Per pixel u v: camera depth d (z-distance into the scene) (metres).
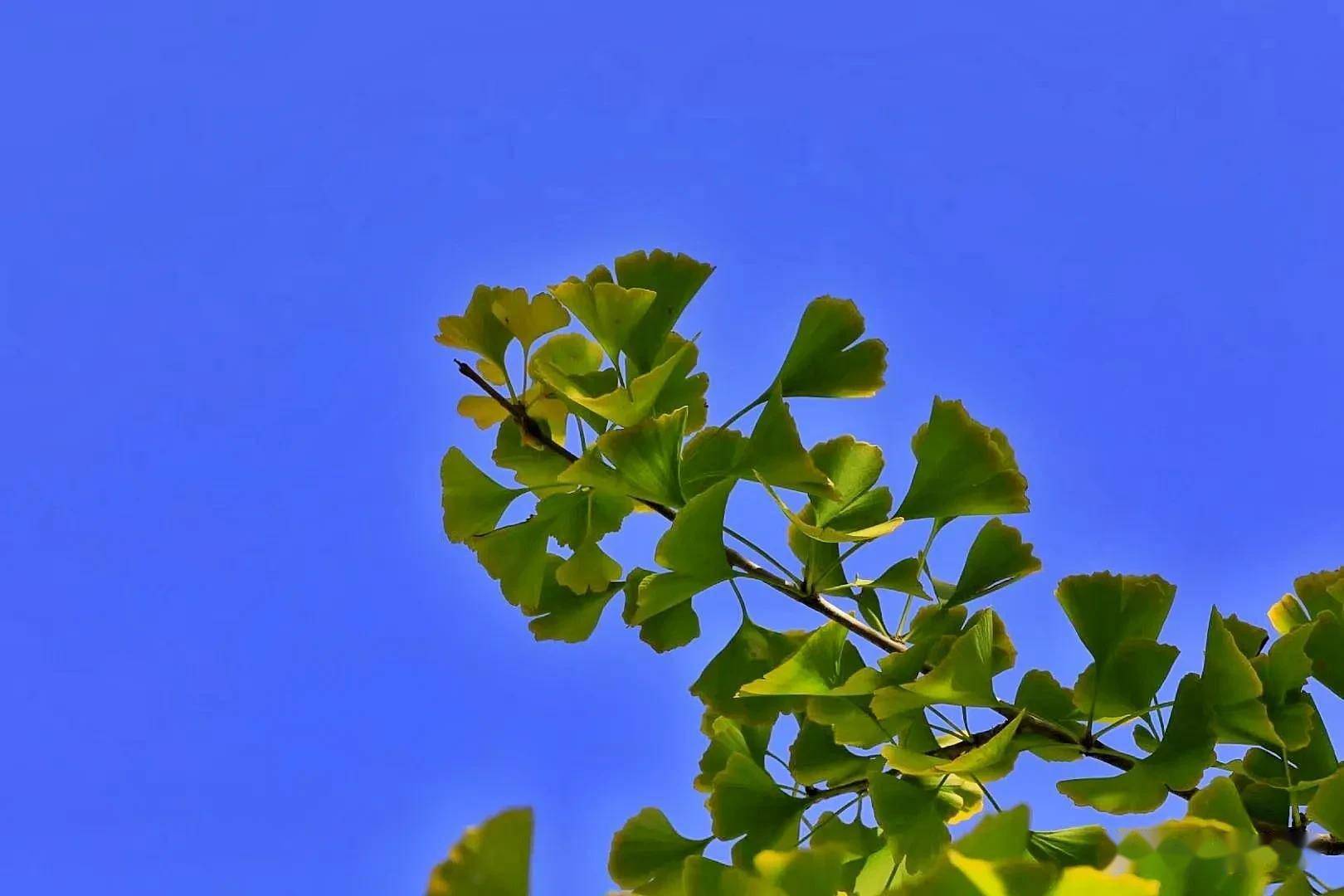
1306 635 2.18
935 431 2.46
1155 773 2.06
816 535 2.24
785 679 2.18
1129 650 2.19
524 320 2.69
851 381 2.58
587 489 2.64
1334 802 1.82
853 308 2.59
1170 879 1.33
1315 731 2.20
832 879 1.27
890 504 2.58
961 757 1.92
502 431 2.81
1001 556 2.48
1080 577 2.24
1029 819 1.13
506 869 1.12
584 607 2.71
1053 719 2.29
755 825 2.33
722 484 2.26
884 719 2.24
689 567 2.32
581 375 2.66
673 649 2.57
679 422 2.33
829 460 2.64
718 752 2.62
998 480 2.43
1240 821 1.79
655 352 2.60
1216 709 2.11
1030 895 1.08
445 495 2.65
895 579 2.52
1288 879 1.60
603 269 2.69
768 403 2.32
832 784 2.36
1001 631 2.55
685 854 2.46
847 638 2.29
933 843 2.04
